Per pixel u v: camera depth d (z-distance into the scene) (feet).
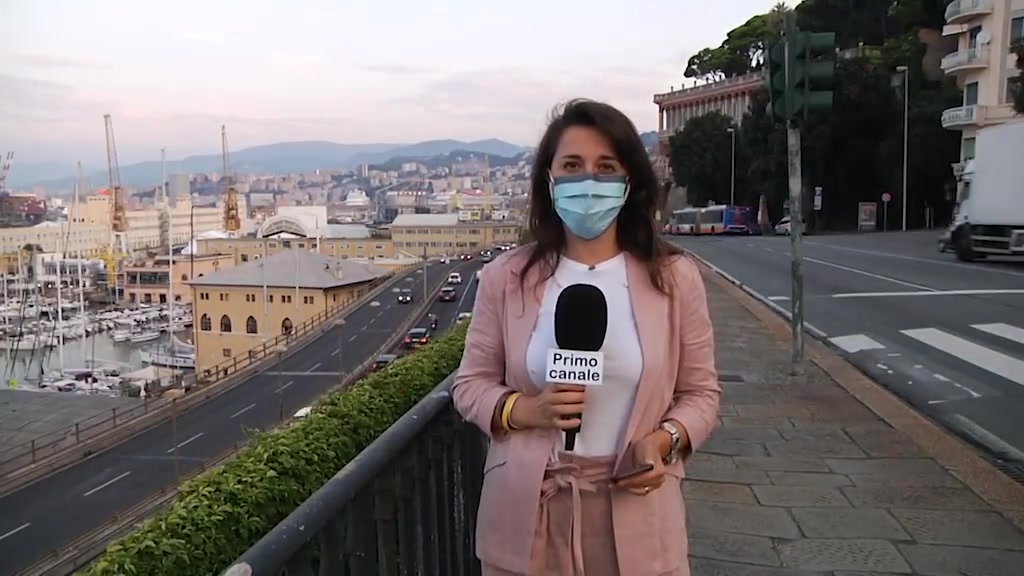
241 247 445.78
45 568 76.54
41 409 144.25
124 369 276.00
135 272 427.74
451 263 382.83
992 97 142.61
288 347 201.87
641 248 6.92
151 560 11.34
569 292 6.66
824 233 166.50
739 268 77.87
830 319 44.52
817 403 24.22
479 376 7.12
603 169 6.85
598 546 6.64
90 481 106.11
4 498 99.66
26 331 310.04
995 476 17.39
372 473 6.96
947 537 14.30
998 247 75.41
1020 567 13.10
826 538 14.38
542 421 6.47
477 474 11.44
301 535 5.59
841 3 206.39
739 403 24.35
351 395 19.45
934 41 182.29
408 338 196.24
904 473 17.67
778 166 181.06
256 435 17.48
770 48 28.50
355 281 266.57
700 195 232.53
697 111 313.53
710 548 14.08
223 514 12.44
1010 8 138.51
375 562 7.31
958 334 38.99
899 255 90.38
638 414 6.59
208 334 258.98
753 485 17.15
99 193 588.50
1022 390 27.89
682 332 6.95
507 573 6.71
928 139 166.40
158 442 124.88
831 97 27.99
